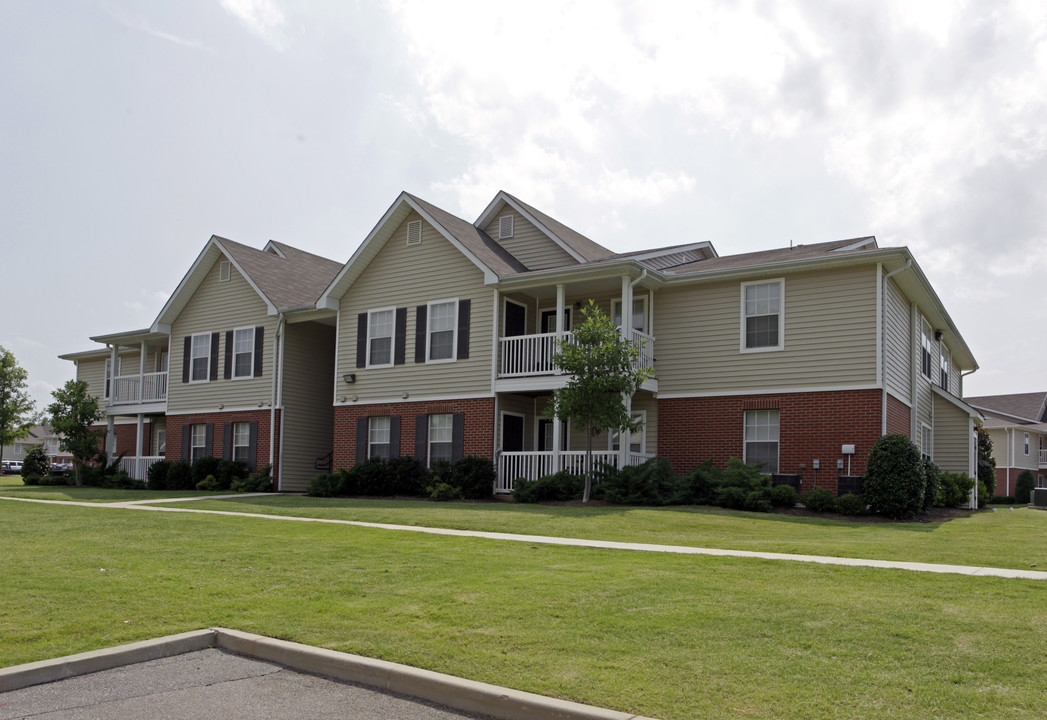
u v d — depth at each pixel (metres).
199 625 7.52
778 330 20.47
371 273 25.50
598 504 18.94
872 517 17.98
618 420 18.80
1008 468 46.41
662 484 19.34
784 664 6.20
